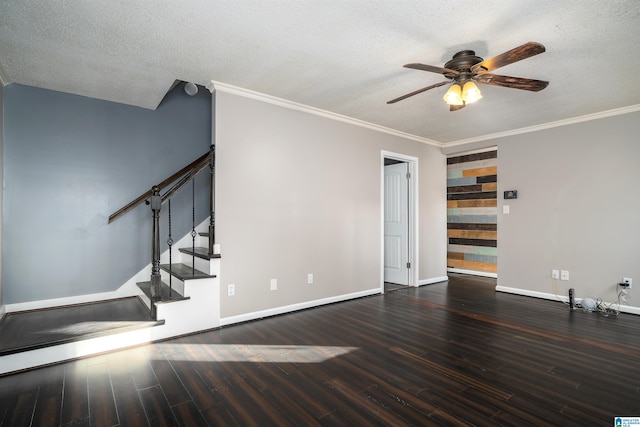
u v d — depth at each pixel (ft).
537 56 8.27
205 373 7.44
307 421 5.76
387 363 7.96
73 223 11.11
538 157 14.57
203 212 13.53
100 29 7.19
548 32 7.23
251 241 11.12
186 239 13.12
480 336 9.76
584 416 5.90
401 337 9.63
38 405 6.19
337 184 13.56
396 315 11.79
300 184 12.39
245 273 10.99
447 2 6.30
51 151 10.75
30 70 9.21
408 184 17.04
